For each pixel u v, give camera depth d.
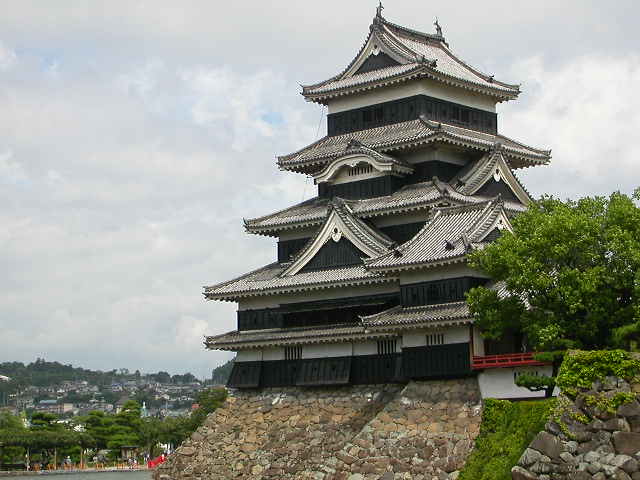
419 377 79.69
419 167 96.62
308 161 100.75
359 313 89.50
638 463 54.34
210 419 94.31
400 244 92.69
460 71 104.75
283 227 98.31
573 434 56.38
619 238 67.88
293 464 85.69
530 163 103.69
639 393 55.47
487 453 66.94
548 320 68.25
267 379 93.12
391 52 101.88
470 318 75.62
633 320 66.12
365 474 76.62
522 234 72.00
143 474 183.25
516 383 68.00
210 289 97.25
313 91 104.12
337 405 87.12
